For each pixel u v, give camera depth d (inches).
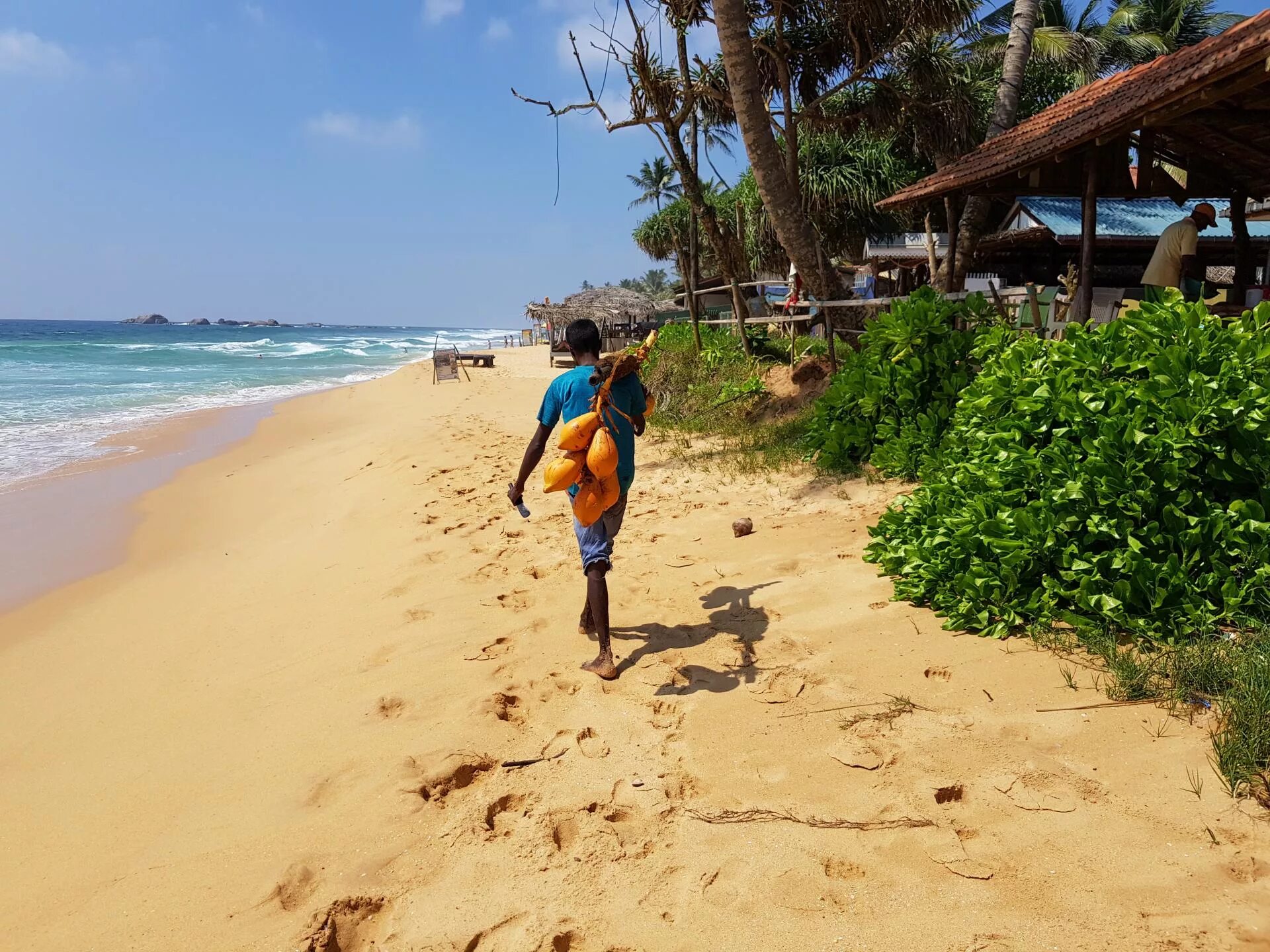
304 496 382.9
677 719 139.6
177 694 173.9
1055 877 93.9
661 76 439.5
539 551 243.6
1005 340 250.8
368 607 211.0
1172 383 151.1
